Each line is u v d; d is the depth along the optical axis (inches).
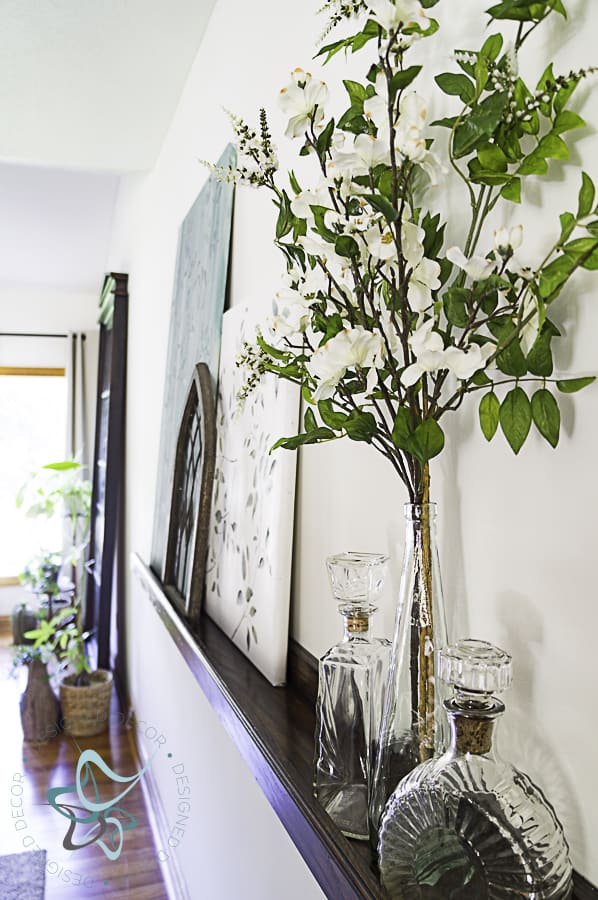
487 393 26.8
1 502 239.8
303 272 31.2
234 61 70.3
